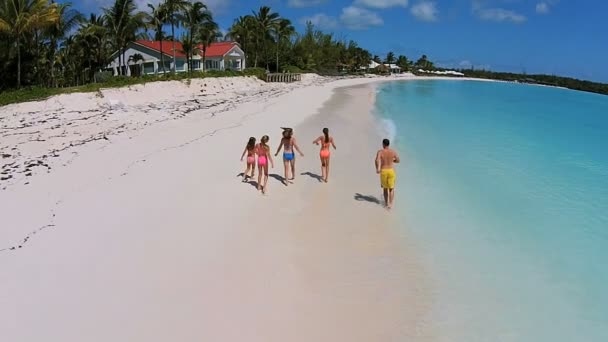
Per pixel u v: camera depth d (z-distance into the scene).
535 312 7.68
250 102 38.56
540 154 19.88
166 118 27.89
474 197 13.37
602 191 14.24
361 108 36.31
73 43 48.34
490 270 9.02
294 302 7.70
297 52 88.00
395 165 16.89
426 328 7.18
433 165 17.08
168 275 8.38
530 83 141.38
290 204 12.30
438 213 11.97
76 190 12.95
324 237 10.27
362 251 9.66
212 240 9.88
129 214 11.18
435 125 27.83
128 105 35.22
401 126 26.80
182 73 50.34
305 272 8.69
